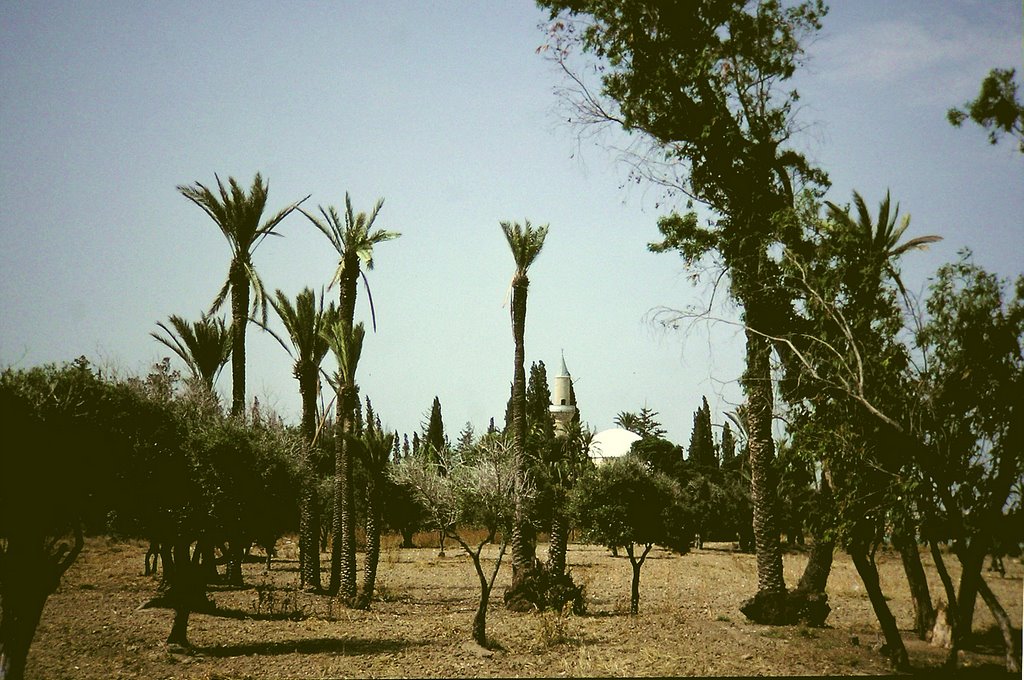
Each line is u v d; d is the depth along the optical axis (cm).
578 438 3153
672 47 2244
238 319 3170
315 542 3541
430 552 6494
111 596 2978
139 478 1855
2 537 1464
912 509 1505
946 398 1501
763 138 2192
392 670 1777
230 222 3167
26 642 1433
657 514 2836
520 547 2991
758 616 2388
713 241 2236
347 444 3105
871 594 1748
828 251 1694
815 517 1691
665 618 2547
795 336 1734
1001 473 1440
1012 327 1468
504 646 2092
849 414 1592
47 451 1471
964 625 1533
